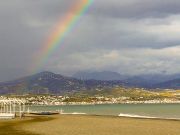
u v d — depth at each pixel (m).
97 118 123.38
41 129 75.94
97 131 70.50
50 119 119.12
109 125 87.50
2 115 124.19
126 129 74.69
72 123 97.00
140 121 101.88
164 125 84.75
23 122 102.62
